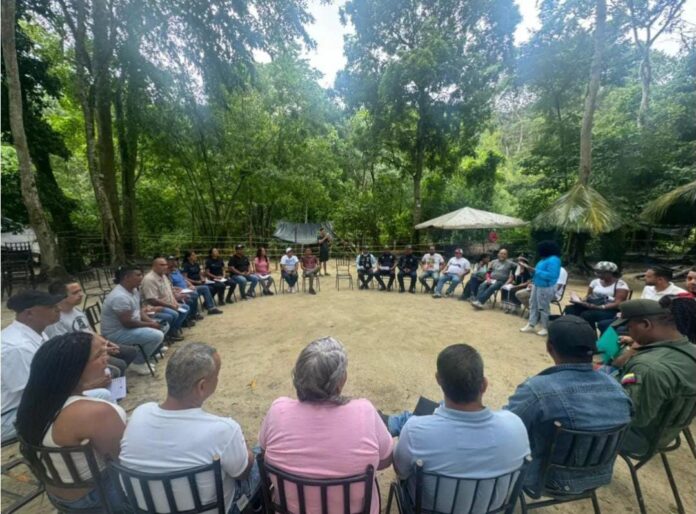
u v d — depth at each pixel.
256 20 10.83
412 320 5.93
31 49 9.55
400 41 14.32
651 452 1.84
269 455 1.29
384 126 14.97
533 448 1.66
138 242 13.59
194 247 14.56
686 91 12.75
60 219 10.97
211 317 6.08
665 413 1.78
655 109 12.86
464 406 1.34
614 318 4.30
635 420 1.80
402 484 1.52
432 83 13.65
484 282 6.85
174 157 13.60
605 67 12.15
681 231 13.04
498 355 4.38
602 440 1.54
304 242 15.16
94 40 10.15
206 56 10.84
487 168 17.12
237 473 1.40
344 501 1.23
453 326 5.60
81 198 16.75
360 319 5.97
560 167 13.70
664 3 11.45
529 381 1.68
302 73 14.95
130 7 9.56
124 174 13.33
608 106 16.39
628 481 2.24
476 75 13.20
